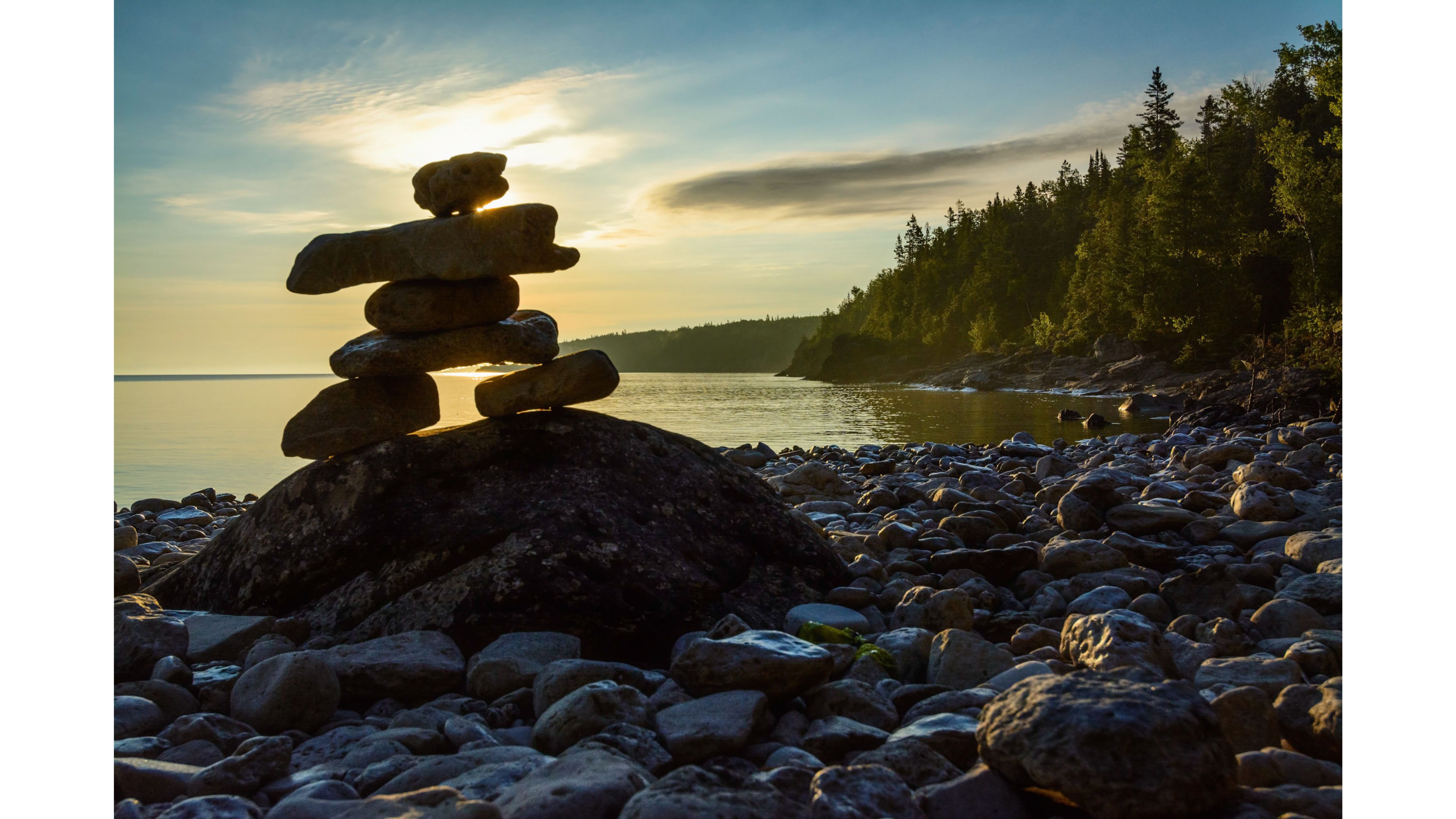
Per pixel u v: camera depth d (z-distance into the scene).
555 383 4.58
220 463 16.06
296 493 4.48
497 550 4.05
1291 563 4.80
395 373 4.55
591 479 4.42
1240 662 3.16
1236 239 46.94
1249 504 6.09
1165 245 48.84
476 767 2.56
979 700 2.96
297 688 3.09
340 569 4.24
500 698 3.28
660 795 2.11
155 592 4.68
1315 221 39.25
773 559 4.73
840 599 4.56
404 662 3.40
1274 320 47.72
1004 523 6.55
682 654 3.13
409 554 4.17
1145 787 2.01
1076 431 22.17
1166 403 32.78
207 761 2.83
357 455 4.52
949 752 2.59
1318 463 8.78
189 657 3.69
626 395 49.28
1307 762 2.40
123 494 12.29
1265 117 51.25
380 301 4.52
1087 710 2.17
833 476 8.57
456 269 4.36
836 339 94.69
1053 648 3.65
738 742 2.69
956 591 4.23
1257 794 2.19
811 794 2.20
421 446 4.47
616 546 4.14
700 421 26.06
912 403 37.78
